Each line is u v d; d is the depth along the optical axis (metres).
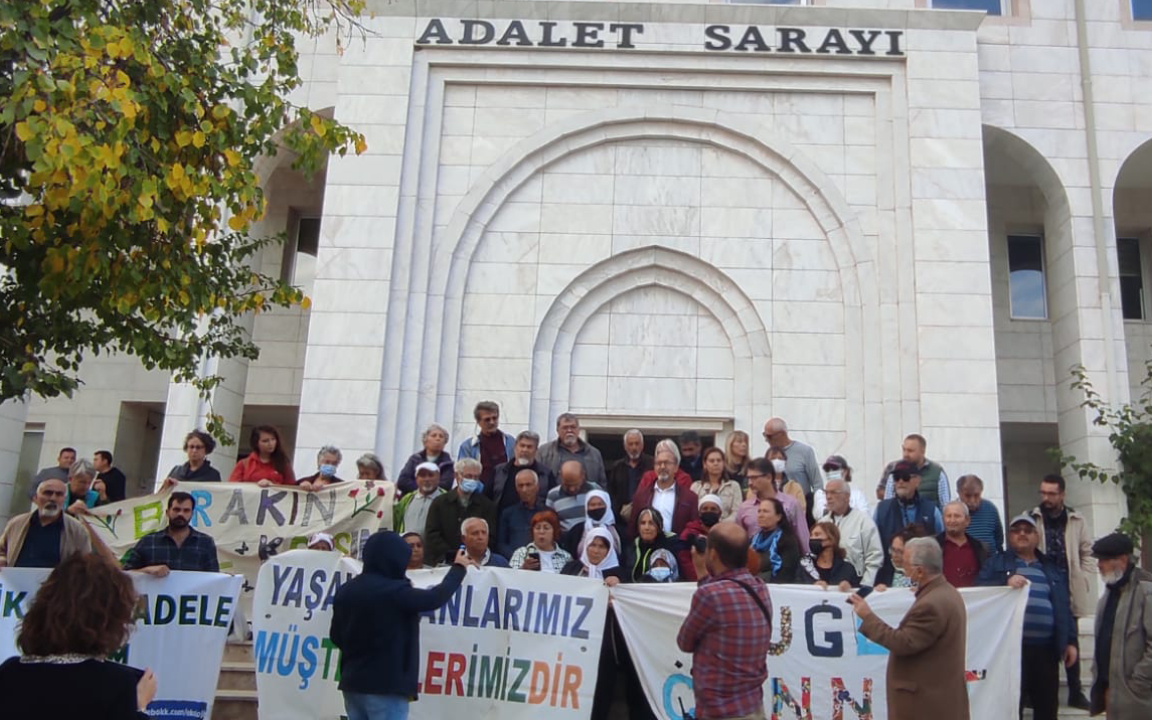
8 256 7.66
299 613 8.19
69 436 18.81
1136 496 14.73
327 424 13.96
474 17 15.41
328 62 16.72
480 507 9.45
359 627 6.52
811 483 11.48
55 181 6.46
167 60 8.51
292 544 10.05
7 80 7.08
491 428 10.91
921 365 14.13
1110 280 15.71
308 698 8.05
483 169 15.09
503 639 8.12
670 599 8.16
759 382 14.49
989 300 14.34
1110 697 7.62
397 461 13.97
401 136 14.97
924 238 14.58
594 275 14.95
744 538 6.37
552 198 15.11
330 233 14.60
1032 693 8.81
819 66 15.27
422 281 14.62
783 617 8.25
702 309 14.91
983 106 16.38
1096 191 15.98
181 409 15.19
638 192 15.12
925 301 14.36
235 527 10.07
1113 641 7.68
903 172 14.95
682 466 11.05
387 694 6.45
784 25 15.36
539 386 14.55
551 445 11.02
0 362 7.62
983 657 8.21
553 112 15.29
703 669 6.11
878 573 9.20
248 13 16.28
